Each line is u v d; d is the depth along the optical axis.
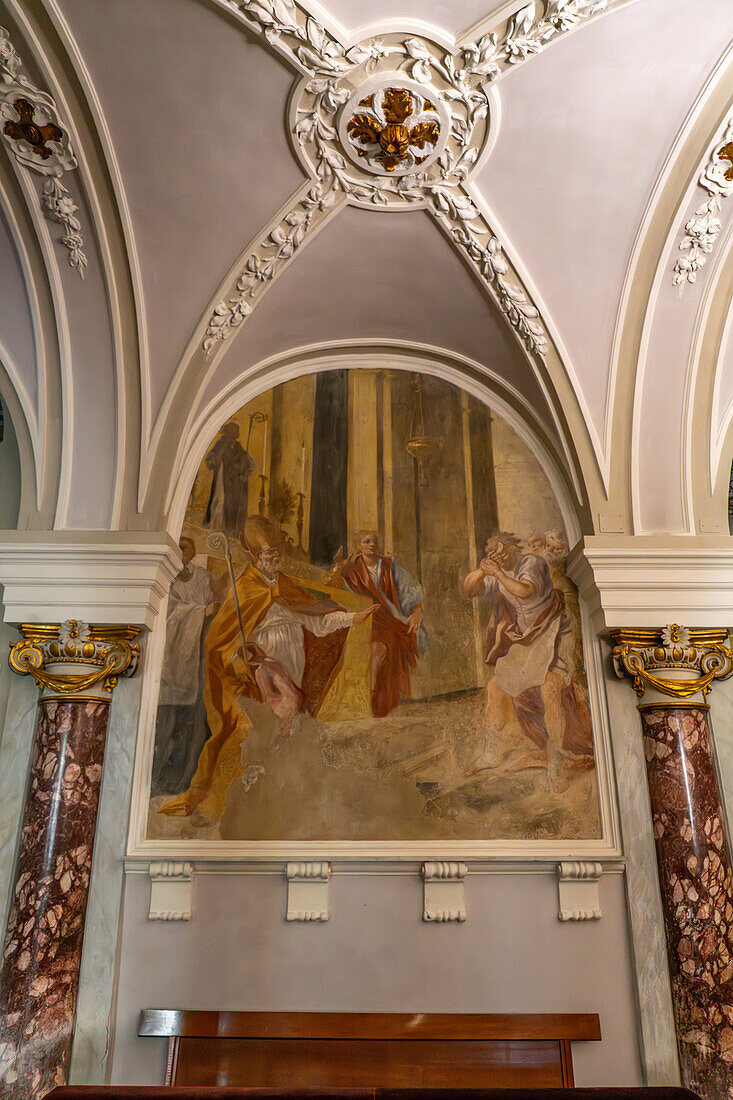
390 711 7.00
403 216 6.62
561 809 6.69
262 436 7.88
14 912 6.11
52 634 6.78
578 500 7.29
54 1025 5.87
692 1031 5.97
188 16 5.17
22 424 7.14
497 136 5.96
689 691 6.67
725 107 5.77
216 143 5.96
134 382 7.05
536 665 7.12
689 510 7.12
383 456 7.85
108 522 7.01
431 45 5.39
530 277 6.85
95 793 6.52
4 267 6.71
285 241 6.67
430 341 7.96
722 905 6.21
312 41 5.26
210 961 6.29
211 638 7.17
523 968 6.30
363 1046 6.09
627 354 7.07
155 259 6.65
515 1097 4.75
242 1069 6.02
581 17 5.18
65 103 5.65
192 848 6.54
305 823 6.66
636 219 6.47
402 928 6.40
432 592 7.38
